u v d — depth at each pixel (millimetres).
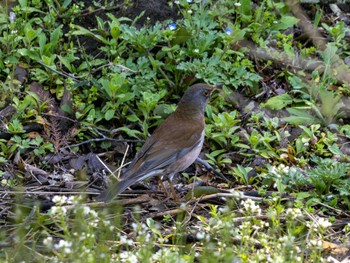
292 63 14523
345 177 12391
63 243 9062
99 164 12617
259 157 12930
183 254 10117
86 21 14320
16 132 12820
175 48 13578
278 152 12945
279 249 9633
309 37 15203
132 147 13102
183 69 13383
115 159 12953
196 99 12023
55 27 14094
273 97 13758
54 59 13719
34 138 12953
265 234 10344
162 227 11297
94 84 13312
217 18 14633
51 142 12930
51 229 10945
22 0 14008
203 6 14391
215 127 13156
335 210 11680
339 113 13789
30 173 12391
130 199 11695
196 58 13844
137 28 14305
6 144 12836
